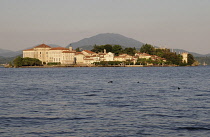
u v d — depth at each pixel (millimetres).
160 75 185500
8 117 47531
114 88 96188
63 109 54406
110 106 57688
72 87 100688
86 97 71938
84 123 43750
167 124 43062
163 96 73500
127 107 56469
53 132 39250
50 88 97188
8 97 72062
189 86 103000
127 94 78312
